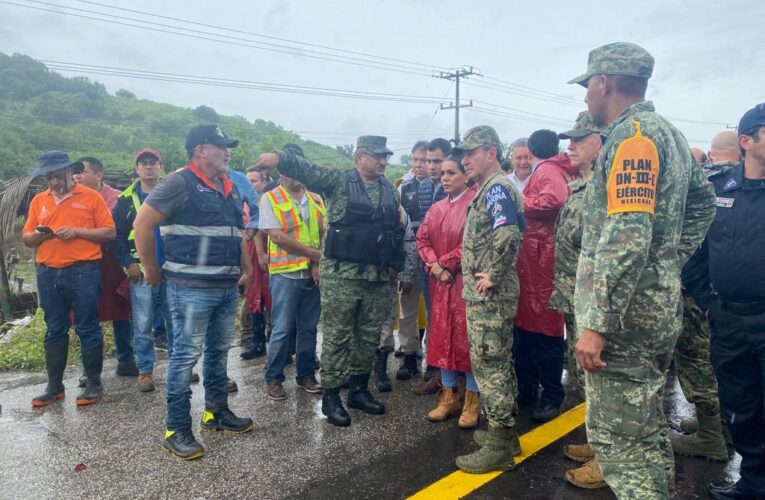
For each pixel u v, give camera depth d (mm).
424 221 3812
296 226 4164
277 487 2850
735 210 2625
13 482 2898
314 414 3891
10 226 7934
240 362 5180
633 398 2088
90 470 3037
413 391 4418
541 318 3693
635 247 1937
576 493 2793
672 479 2354
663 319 2072
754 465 2680
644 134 2020
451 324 3510
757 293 2531
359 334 3895
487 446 3057
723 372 2729
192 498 2742
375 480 2924
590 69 2328
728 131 3721
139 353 4371
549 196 3588
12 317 7945
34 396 4250
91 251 4098
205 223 3307
